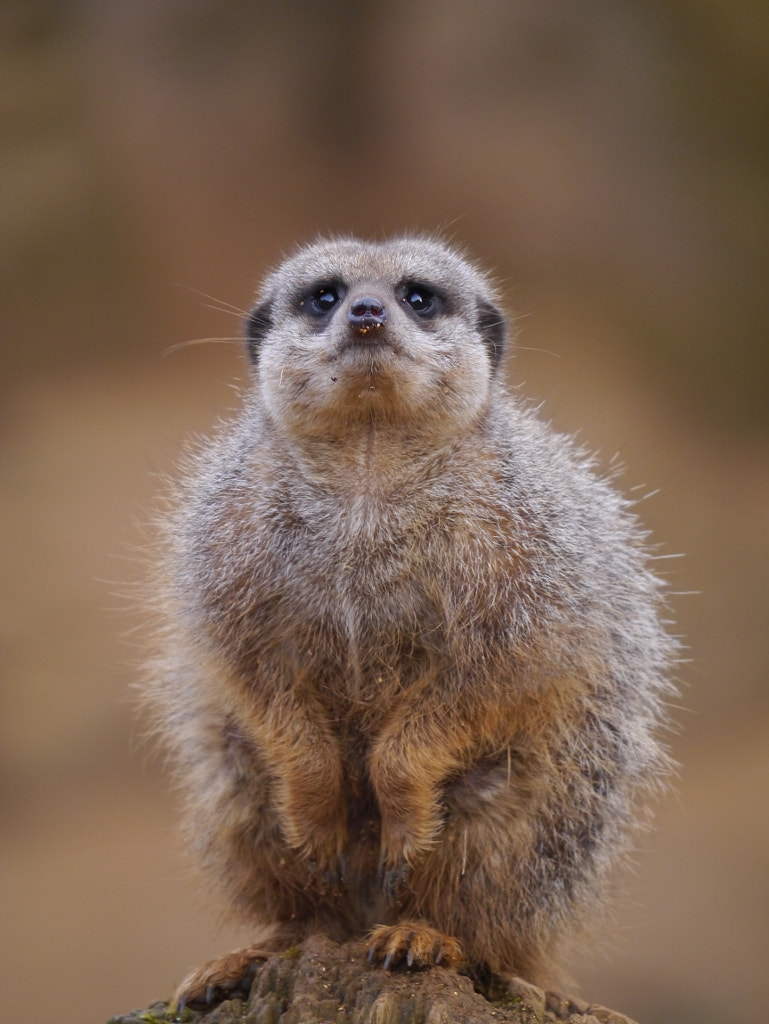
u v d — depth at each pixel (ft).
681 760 68.85
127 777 68.74
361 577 32.58
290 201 84.33
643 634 36.96
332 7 85.40
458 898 33.96
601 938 38.83
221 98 85.71
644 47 84.94
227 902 37.17
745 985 56.03
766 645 73.36
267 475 33.78
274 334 36.37
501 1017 28.53
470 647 32.14
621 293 82.84
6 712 69.41
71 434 79.46
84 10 86.22
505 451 34.22
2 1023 53.31
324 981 29.43
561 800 34.19
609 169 84.53
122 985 56.03
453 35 85.40
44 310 82.64
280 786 33.71
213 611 33.45
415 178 84.74
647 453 77.66
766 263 83.35
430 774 32.45
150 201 83.82
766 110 84.48
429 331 35.22
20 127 84.89
